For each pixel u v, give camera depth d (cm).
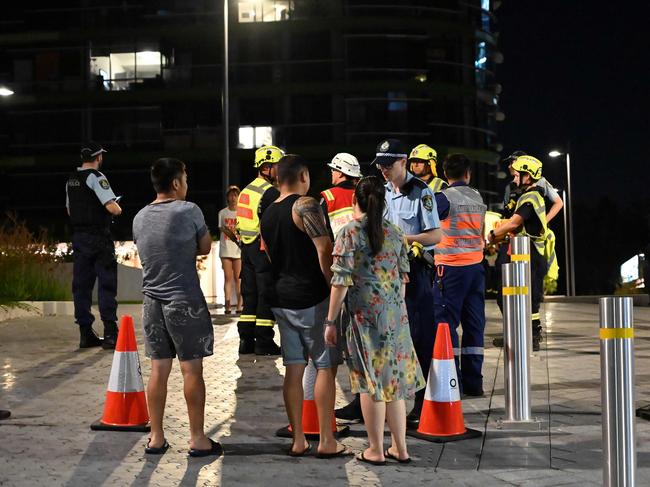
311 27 5288
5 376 914
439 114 5369
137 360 685
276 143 5331
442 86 5341
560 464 565
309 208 594
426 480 534
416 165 795
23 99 5462
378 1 5288
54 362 1008
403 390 577
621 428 430
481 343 795
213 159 5397
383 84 5278
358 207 585
